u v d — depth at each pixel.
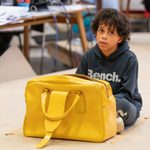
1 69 5.16
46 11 5.37
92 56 3.04
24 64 5.45
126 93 2.93
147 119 3.29
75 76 2.77
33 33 8.48
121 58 2.95
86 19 6.72
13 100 4.00
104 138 2.62
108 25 2.86
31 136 2.80
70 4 6.18
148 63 5.94
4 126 3.15
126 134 2.89
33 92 2.71
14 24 4.84
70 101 2.61
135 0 9.74
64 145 2.62
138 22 10.48
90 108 2.58
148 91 4.28
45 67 6.81
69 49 6.71
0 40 6.06
